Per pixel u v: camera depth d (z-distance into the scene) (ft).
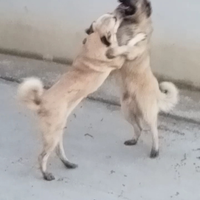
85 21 18.30
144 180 14.70
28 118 16.76
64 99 14.12
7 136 16.08
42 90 13.99
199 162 15.25
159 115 16.90
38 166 15.11
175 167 15.08
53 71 18.70
